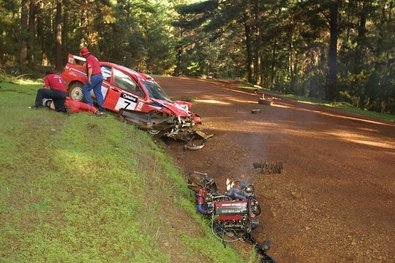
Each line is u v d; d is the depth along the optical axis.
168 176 8.65
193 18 57.78
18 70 25.61
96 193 6.47
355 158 11.56
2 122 9.36
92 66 12.09
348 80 35.34
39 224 5.39
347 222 7.80
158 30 78.25
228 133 13.79
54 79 11.46
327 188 9.24
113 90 12.75
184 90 26.64
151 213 6.34
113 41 55.78
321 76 44.06
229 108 19.33
